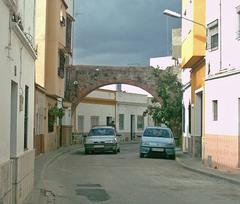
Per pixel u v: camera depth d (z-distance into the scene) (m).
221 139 22.28
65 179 18.89
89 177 19.67
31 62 13.80
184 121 36.22
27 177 12.97
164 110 42.59
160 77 48.91
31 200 12.80
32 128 14.36
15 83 10.77
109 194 14.96
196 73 28.91
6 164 9.27
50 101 35.47
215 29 23.66
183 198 14.33
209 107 23.83
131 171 22.41
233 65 21.27
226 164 21.73
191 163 25.91
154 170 23.08
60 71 35.69
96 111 56.75
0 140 8.74
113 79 49.81
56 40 33.78
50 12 33.66
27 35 12.81
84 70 49.78
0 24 8.57
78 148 41.12
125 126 63.03
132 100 64.62
